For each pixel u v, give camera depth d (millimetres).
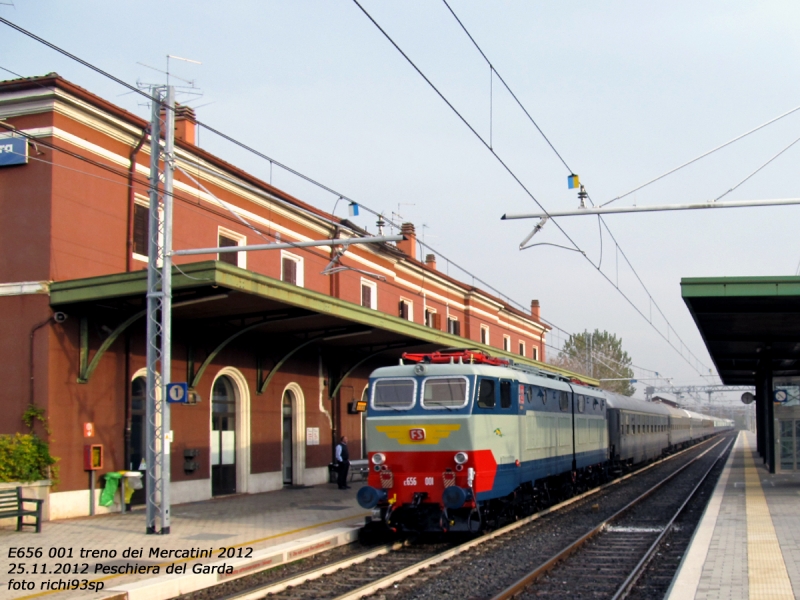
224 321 19391
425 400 14461
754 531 13539
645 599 9875
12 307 16469
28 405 16109
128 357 17906
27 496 15422
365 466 26000
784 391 27422
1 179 17016
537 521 17094
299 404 24688
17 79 16688
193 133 22078
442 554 12578
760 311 18516
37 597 9250
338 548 13641
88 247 17391
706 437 80375
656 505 20125
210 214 21156
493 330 44562
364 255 30125
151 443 14383
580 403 22156
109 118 17922
